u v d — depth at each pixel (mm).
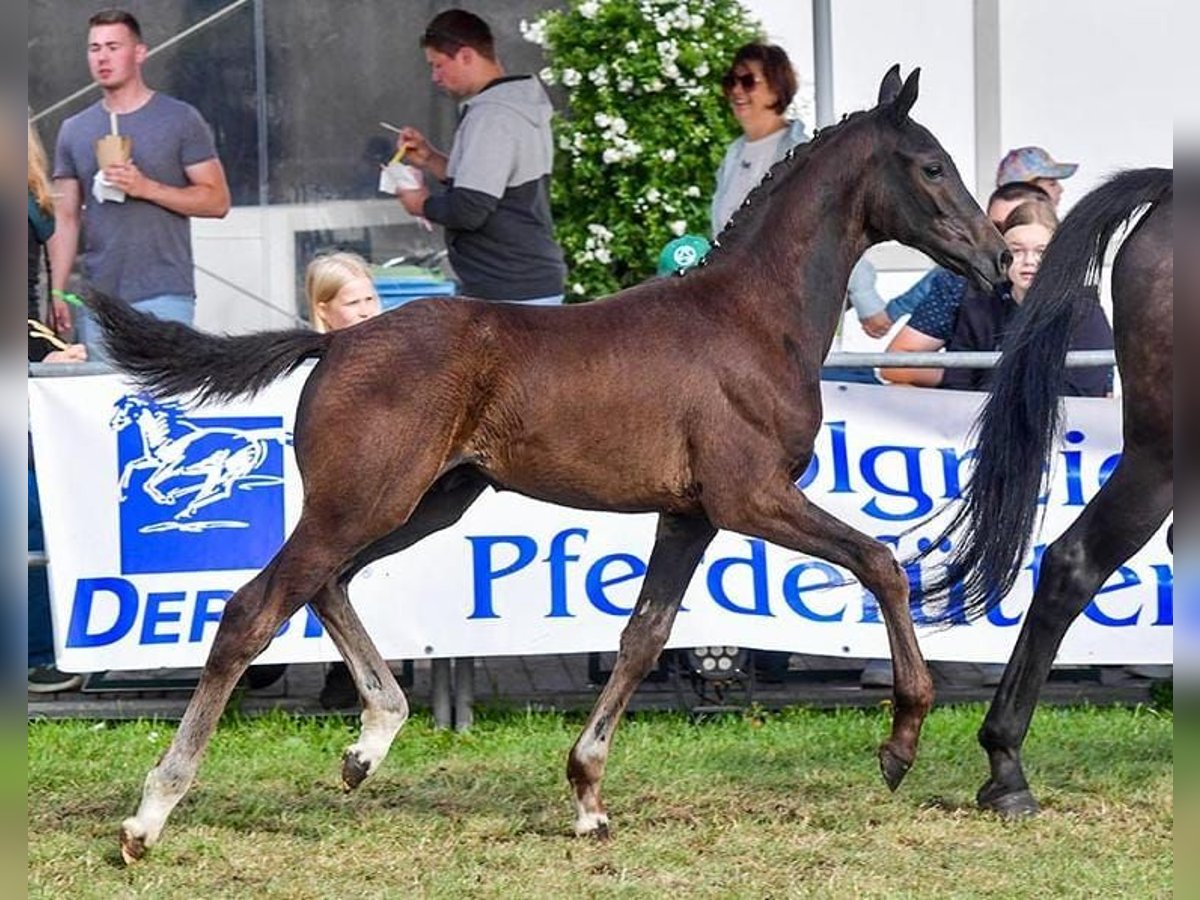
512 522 7984
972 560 6891
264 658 7922
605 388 6355
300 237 11117
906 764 6625
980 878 6156
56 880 6094
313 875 6180
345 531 6230
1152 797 7047
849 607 8117
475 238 9070
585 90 10633
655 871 6234
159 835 6297
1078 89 11297
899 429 8164
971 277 6648
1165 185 6812
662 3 10508
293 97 11039
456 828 6703
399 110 11109
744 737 7965
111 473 7891
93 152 9273
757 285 6566
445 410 6258
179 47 10938
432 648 7961
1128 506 6789
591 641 8023
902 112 6656
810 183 6652
